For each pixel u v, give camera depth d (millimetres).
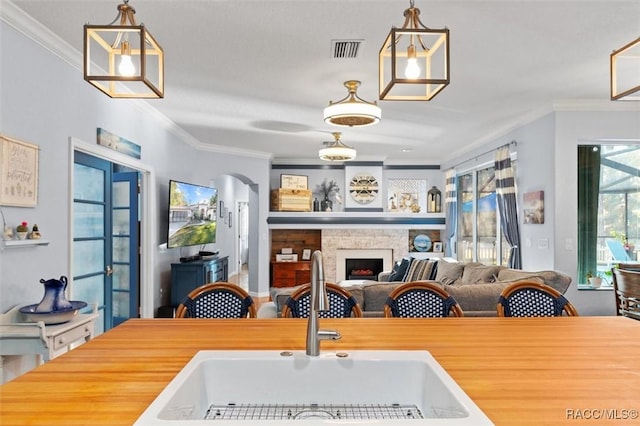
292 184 8383
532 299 2428
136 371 1264
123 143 4125
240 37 2953
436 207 8406
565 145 4562
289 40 2998
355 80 3811
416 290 2455
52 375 1229
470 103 4562
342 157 5949
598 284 4598
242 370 1361
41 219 2846
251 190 7871
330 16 2658
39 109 2824
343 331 1774
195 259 5891
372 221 8156
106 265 4113
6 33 2518
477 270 4875
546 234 4746
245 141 6688
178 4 2514
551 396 1073
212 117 5176
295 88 4047
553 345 1550
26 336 2330
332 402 1354
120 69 1940
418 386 1357
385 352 1435
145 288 4895
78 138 3305
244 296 2385
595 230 4793
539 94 4273
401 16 2654
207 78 3781
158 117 5031
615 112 4566
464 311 3285
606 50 3180
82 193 3734
